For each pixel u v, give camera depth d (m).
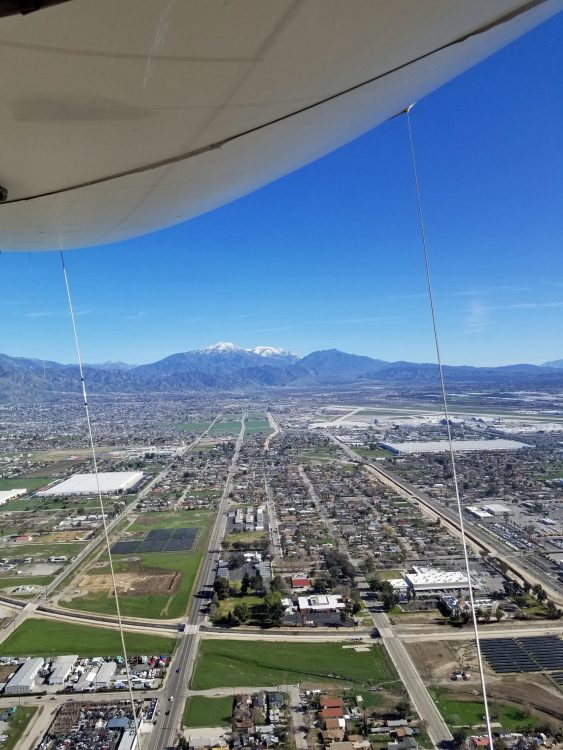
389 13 2.51
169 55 2.40
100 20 2.12
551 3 3.18
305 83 2.96
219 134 3.35
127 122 2.92
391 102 3.92
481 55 3.73
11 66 2.34
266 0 2.18
